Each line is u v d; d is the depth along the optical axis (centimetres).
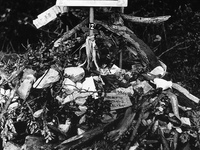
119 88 257
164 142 245
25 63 272
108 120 246
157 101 251
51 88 256
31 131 245
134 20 290
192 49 387
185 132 256
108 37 289
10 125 247
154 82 266
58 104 251
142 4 436
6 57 317
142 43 286
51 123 247
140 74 274
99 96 250
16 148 248
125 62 321
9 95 258
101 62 294
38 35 478
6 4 487
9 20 487
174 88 275
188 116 266
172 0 432
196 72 371
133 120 246
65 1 266
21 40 492
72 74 262
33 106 254
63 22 301
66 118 250
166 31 418
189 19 401
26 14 486
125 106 249
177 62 384
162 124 254
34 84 257
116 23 286
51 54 271
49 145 240
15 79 272
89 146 239
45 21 291
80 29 289
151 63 285
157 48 405
